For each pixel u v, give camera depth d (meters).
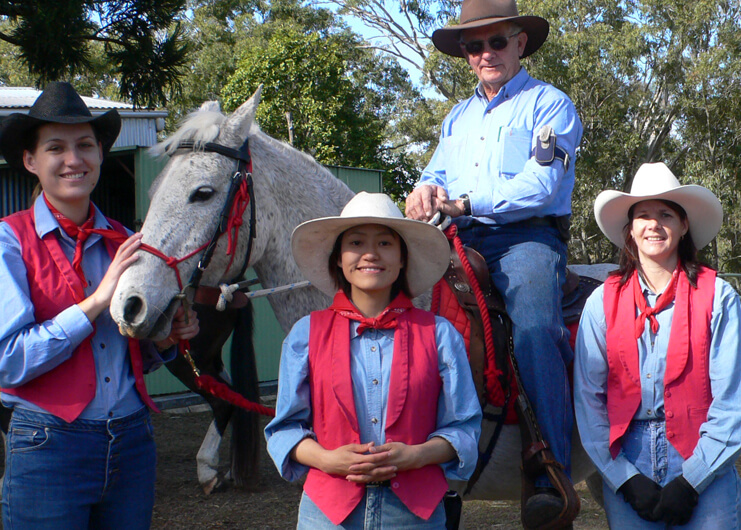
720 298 2.23
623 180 23.19
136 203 7.75
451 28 2.94
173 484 5.30
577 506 2.37
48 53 7.08
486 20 2.75
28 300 2.01
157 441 6.72
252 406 2.81
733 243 23.28
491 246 2.72
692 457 2.13
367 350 2.00
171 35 8.32
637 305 2.32
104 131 2.29
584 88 21.86
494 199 2.57
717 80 21.59
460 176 2.82
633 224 2.34
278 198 2.71
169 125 23.19
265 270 2.78
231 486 5.12
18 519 2.02
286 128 18.30
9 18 7.32
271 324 9.21
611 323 2.34
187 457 6.14
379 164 20.34
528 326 2.53
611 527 2.31
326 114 18.86
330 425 1.94
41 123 2.12
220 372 5.18
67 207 2.18
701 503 2.16
